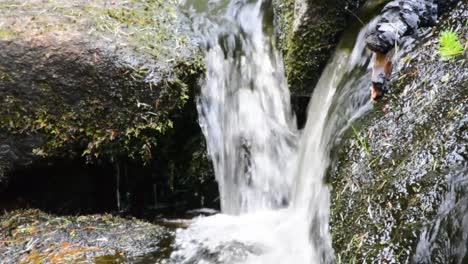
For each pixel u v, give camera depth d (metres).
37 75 3.84
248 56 4.45
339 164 3.12
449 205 2.42
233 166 4.33
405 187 2.62
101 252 3.46
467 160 2.52
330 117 3.66
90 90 3.86
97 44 3.91
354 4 4.08
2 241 3.62
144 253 3.48
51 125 3.88
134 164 4.14
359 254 2.55
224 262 3.42
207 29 4.45
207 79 4.18
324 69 4.14
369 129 3.11
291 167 4.18
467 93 2.81
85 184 4.17
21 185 4.06
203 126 4.20
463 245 2.30
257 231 3.83
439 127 2.76
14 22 3.97
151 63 3.93
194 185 4.33
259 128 4.34
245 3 4.71
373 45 3.04
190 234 3.75
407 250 2.41
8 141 3.88
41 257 3.41
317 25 4.11
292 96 4.29
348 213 2.80
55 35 3.90
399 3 3.18
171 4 4.64
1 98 3.84
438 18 3.35
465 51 3.06
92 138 3.90
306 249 3.30
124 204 4.29
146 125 3.89
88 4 4.29
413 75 3.18
